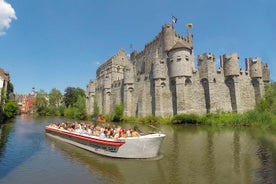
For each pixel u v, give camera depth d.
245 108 47.84
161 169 13.13
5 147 20.25
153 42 62.25
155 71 48.22
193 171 12.63
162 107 47.34
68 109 86.25
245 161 14.48
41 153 17.91
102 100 72.69
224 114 41.59
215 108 43.66
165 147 19.11
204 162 14.41
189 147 19.03
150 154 15.66
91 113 75.06
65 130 23.31
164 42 56.09
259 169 12.79
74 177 11.91
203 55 45.72
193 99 45.41
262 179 11.14
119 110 53.44
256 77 49.94
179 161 14.77
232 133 27.16
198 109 44.75
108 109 66.69
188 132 28.89
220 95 45.25
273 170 12.55
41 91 106.62
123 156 15.91
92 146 18.31
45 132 29.91
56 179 11.59
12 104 51.53
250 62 51.09
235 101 45.53
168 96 47.78
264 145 19.38
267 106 42.50
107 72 82.75
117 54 81.19
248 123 35.25
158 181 11.16
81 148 20.02
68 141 22.73
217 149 18.11
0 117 43.97
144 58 67.19
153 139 15.50
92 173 12.58
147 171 12.82
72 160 15.62
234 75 45.97
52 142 23.25
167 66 48.69
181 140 22.50
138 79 54.53
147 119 46.47
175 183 10.84
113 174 12.38
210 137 24.25
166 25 56.12
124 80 57.09
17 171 12.93
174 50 46.75
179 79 45.44
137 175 12.13
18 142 23.00
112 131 18.67
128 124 44.00
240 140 22.03
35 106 108.69
